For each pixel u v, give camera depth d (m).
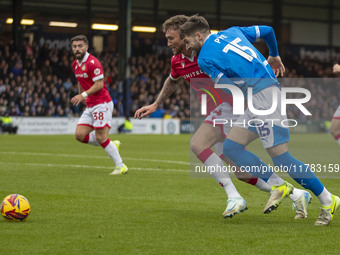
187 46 6.39
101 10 35.91
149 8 37.22
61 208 6.99
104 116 10.91
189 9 37.88
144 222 6.14
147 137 25.98
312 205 7.41
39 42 34.53
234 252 4.84
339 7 41.38
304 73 39.19
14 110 27.95
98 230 5.68
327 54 41.31
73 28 35.31
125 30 31.56
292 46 40.47
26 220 6.13
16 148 17.20
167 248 4.96
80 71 10.96
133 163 13.09
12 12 33.94
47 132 28.23
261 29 6.58
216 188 9.01
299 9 40.44
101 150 16.86
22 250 4.83
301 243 5.18
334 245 5.12
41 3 34.44
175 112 33.31
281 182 6.54
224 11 38.81
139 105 32.94
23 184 9.15
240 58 6.09
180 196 8.17
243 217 6.54
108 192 8.46
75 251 4.82
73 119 28.95
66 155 14.94
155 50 37.12
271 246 5.06
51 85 30.20
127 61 31.56
